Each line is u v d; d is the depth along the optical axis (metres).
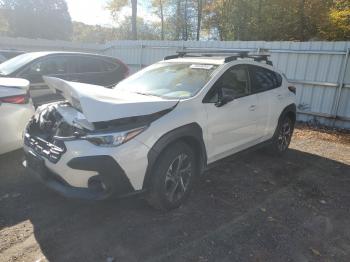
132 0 23.72
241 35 21.66
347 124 8.43
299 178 4.86
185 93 3.93
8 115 4.47
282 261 2.92
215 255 2.94
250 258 2.93
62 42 14.73
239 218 3.59
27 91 4.82
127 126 3.10
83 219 3.41
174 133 3.37
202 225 3.40
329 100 8.68
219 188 4.32
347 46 8.23
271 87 5.22
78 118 3.31
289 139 5.95
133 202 3.78
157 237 3.16
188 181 3.74
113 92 3.57
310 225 3.54
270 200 4.07
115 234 3.17
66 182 3.15
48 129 3.62
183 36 29.81
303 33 19.31
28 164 3.72
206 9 25.78
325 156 6.05
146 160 3.18
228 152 4.36
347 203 4.12
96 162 2.95
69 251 2.90
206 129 3.80
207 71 4.25
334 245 3.21
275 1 19.66
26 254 2.84
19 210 3.53
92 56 7.78
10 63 6.89
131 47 13.43
